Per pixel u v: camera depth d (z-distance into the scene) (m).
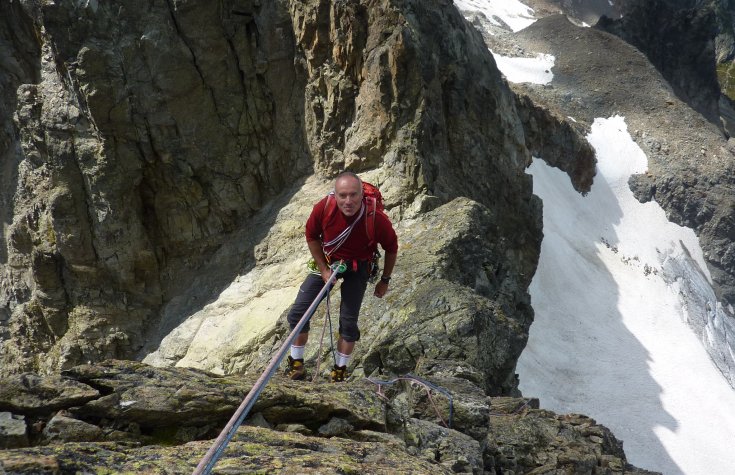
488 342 12.12
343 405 5.90
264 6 23.70
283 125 24.78
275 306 20.69
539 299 43.19
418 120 21.58
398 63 21.56
